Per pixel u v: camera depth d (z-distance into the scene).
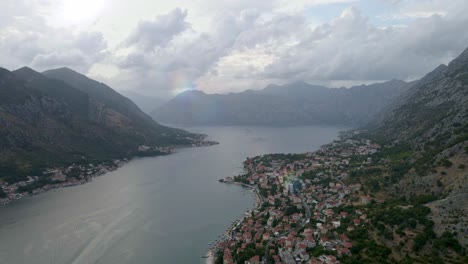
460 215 190.12
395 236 192.75
